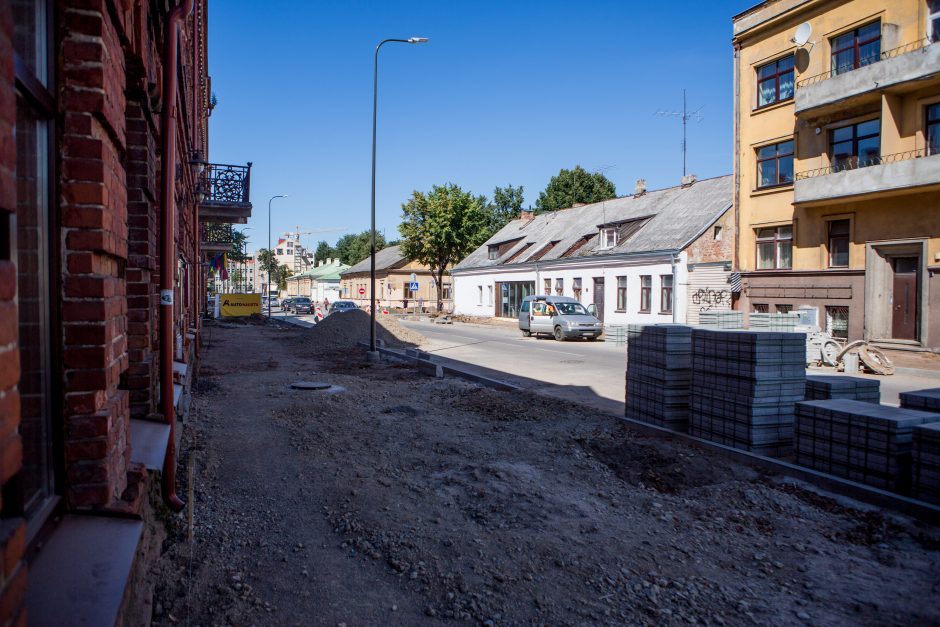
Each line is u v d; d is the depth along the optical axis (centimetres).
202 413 866
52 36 253
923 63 1756
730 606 362
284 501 515
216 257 3434
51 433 258
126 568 237
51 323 256
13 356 154
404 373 1414
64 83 256
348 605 353
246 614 338
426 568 396
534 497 523
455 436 754
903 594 378
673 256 2716
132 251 469
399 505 506
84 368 266
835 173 2009
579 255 3447
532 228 4597
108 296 276
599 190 6053
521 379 1348
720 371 683
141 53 403
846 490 545
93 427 268
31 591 213
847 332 2088
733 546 446
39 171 246
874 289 1994
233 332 2855
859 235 2038
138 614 277
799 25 2191
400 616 344
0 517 208
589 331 2530
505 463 629
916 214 1870
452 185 5028
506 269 4206
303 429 768
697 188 3244
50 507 251
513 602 359
